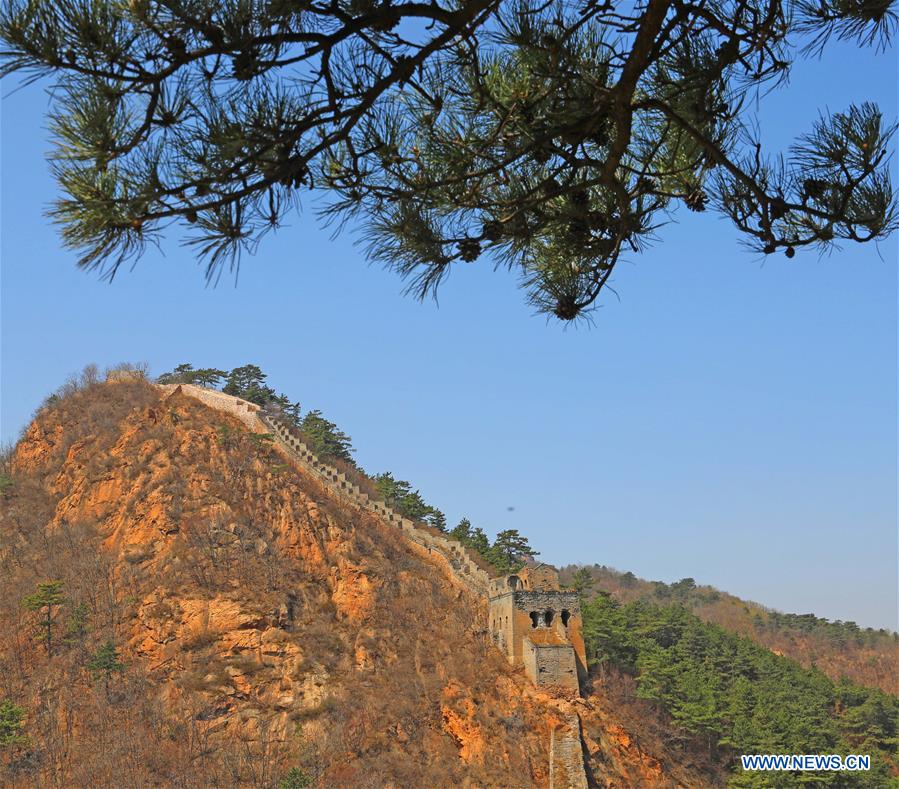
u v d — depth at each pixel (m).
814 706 113.75
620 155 12.72
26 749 90.69
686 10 12.45
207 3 9.72
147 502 122.75
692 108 12.49
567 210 13.95
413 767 87.06
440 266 13.35
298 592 110.75
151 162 10.32
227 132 10.41
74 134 9.94
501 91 12.22
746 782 91.25
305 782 82.94
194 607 106.50
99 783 85.88
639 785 87.94
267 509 121.19
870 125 12.81
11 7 9.44
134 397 152.88
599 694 96.88
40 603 107.06
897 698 134.75
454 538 147.38
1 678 101.19
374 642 104.50
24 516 131.25
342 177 12.87
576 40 12.34
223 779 86.81
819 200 12.94
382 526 127.44
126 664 102.25
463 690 93.31
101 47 9.50
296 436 155.88
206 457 130.00
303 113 11.14
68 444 145.62
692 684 104.00
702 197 13.91
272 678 99.88
